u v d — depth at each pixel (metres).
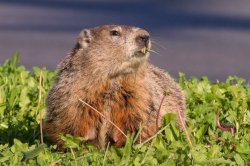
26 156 16.23
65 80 18.06
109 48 17.94
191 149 16.27
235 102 20.39
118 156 16.23
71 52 18.53
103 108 17.86
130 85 17.88
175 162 15.90
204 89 22.20
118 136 17.88
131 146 16.67
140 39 17.92
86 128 17.86
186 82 23.19
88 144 17.27
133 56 17.88
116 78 17.88
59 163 16.28
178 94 20.12
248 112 19.80
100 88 17.84
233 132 18.81
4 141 18.91
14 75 23.62
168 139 17.31
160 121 18.30
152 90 18.36
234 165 16.16
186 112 20.25
